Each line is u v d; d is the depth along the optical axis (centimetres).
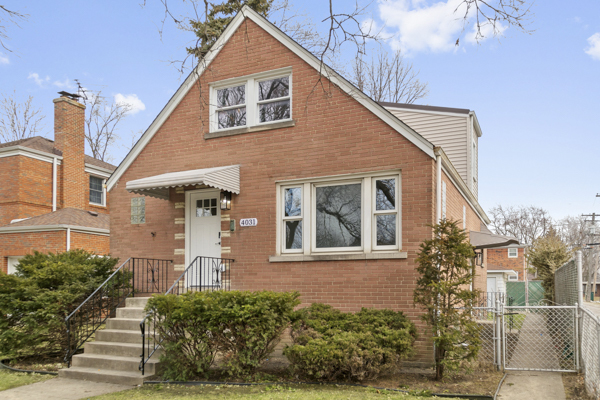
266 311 814
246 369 841
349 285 1021
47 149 2262
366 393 743
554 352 1077
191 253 1223
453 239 837
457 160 1645
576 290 954
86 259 1172
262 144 1159
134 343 981
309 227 1090
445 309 827
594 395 695
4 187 2109
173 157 1263
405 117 1739
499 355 913
